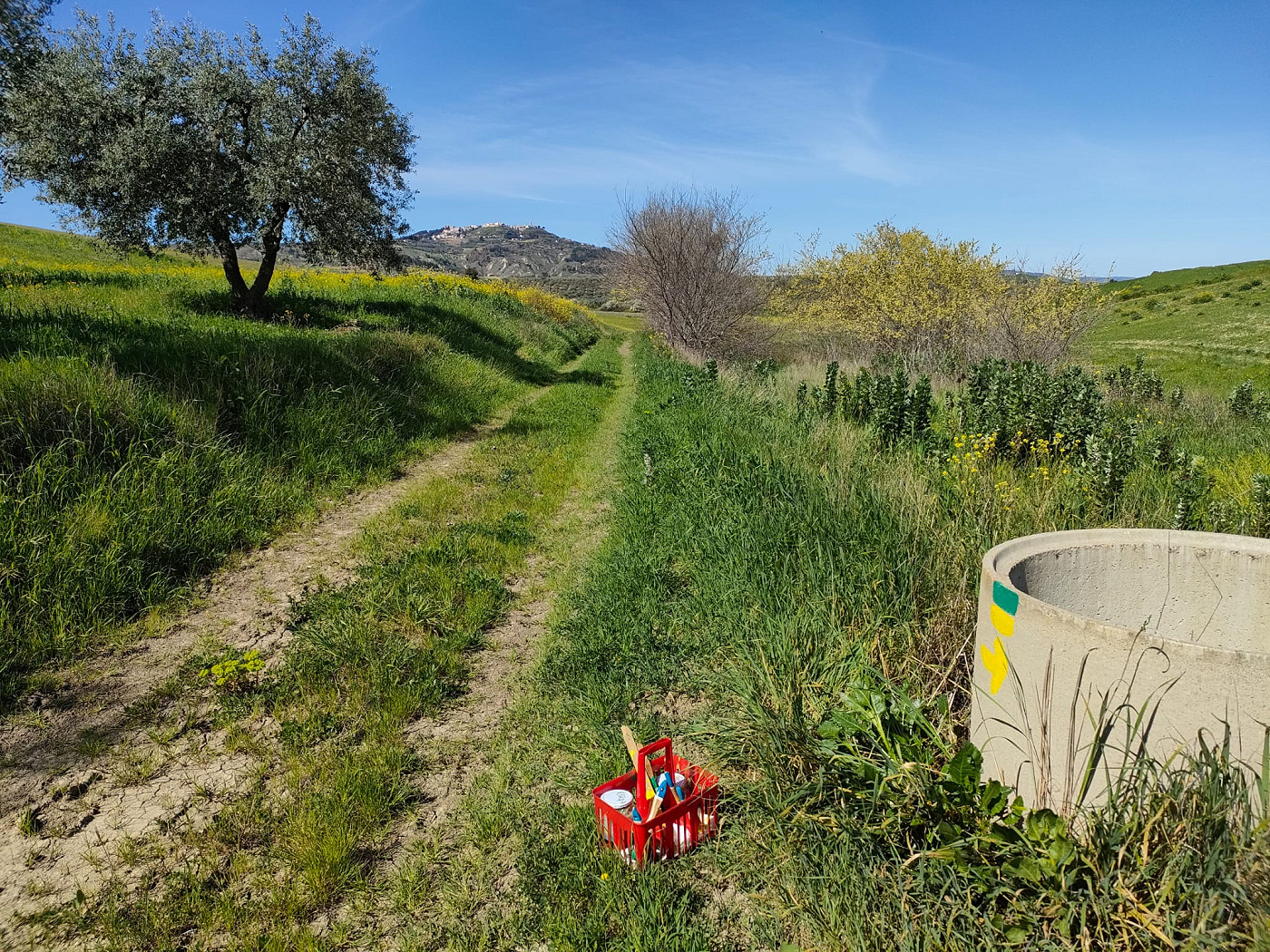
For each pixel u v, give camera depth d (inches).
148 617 193.5
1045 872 88.5
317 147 608.1
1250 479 245.8
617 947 99.7
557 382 731.4
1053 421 309.0
